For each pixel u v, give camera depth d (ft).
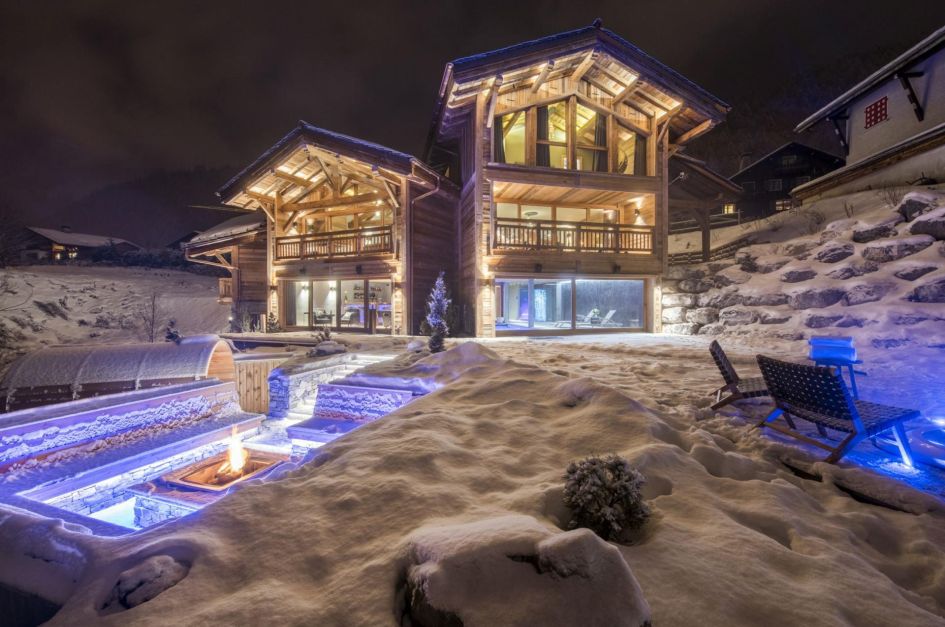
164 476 29.81
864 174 72.02
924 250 45.68
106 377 32.32
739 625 6.53
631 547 8.52
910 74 64.54
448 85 53.57
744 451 14.64
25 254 164.14
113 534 13.83
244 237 72.90
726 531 8.96
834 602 6.96
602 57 53.83
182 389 33.45
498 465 12.51
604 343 46.21
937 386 24.16
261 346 59.00
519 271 56.44
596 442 13.91
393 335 59.11
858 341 38.86
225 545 8.84
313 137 57.93
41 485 23.70
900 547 9.65
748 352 37.83
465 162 64.23
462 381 23.08
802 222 72.18
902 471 14.01
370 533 9.22
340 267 63.72
